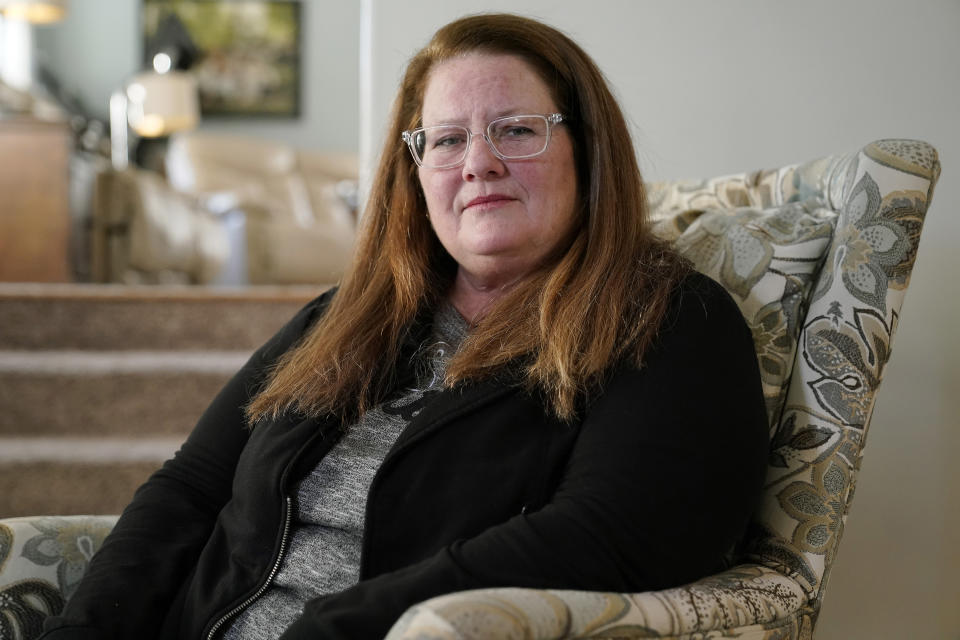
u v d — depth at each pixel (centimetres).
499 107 110
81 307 283
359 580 96
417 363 112
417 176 122
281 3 731
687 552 86
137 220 439
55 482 235
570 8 195
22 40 665
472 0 200
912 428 170
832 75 186
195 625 104
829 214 114
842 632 173
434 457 98
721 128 191
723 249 117
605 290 102
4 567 107
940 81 180
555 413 96
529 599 72
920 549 170
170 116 620
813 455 102
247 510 107
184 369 264
